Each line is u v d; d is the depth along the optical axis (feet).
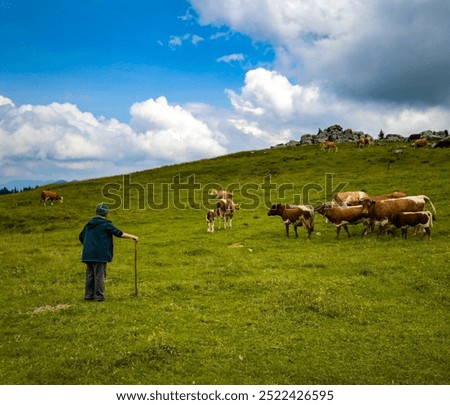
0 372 32.40
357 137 354.95
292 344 36.78
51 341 37.91
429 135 330.34
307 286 53.72
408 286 53.67
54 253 84.43
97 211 50.19
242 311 45.24
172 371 32.40
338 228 87.61
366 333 39.29
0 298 52.60
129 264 71.77
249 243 88.84
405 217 80.43
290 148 286.66
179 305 47.78
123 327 40.63
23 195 203.31
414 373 32.24
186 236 101.86
